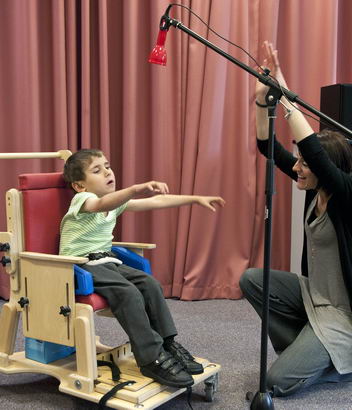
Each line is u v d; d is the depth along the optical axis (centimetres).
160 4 274
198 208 285
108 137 282
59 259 158
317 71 294
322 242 177
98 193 181
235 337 229
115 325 243
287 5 293
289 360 170
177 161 291
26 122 273
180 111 287
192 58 279
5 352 178
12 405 165
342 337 171
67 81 277
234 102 289
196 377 158
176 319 255
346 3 302
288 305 187
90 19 281
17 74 271
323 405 165
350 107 246
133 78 278
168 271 294
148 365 156
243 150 288
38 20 273
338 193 164
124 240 286
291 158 193
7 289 282
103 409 160
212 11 277
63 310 157
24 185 177
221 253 295
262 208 297
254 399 152
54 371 169
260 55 290
